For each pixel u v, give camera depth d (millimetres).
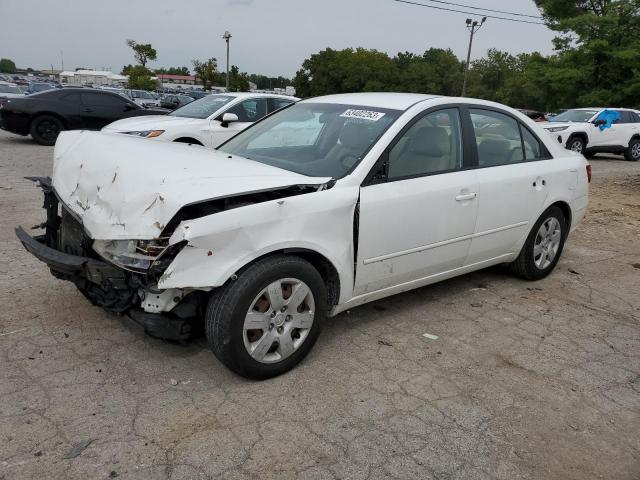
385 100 4227
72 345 3514
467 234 4262
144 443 2656
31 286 4391
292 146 4117
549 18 37000
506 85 76875
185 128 9250
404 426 2908
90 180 3352
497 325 4219
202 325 3256
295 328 3326
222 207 3092
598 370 3627
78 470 2459
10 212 6723
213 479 2459
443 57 76875
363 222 3516
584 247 6719
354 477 2521
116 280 2998
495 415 3062
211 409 2945
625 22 30031
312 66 86125
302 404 3041
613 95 29109
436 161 4059
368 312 4320
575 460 2748
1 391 2988
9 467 2449
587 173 5461
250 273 3010
